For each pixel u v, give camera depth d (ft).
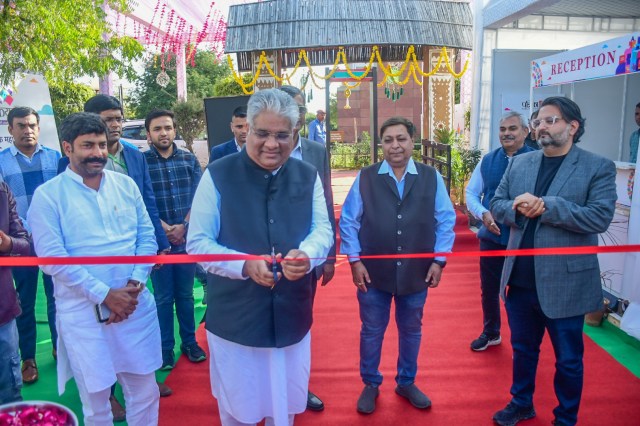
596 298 8.88
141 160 11.19
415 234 9.87
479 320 15.05
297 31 34.73
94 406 8.03
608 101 23.31
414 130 10.02
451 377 11.72
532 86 19.43
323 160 10.68
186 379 11.87
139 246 8.67
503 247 12.26
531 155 9.41
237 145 12.28
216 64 81.05
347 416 10.25
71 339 7.86
